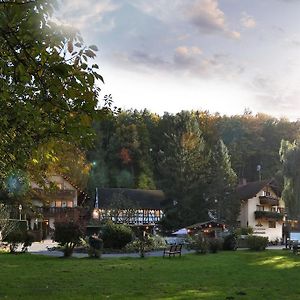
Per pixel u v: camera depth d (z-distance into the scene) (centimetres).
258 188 7025
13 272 2173
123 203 6231
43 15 559
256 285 1809
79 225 3241
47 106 643
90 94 632
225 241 4350
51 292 1560
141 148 9512
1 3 551
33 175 891
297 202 4616
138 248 3872
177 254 3669
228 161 7075
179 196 6856
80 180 6719
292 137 10044
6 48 600
